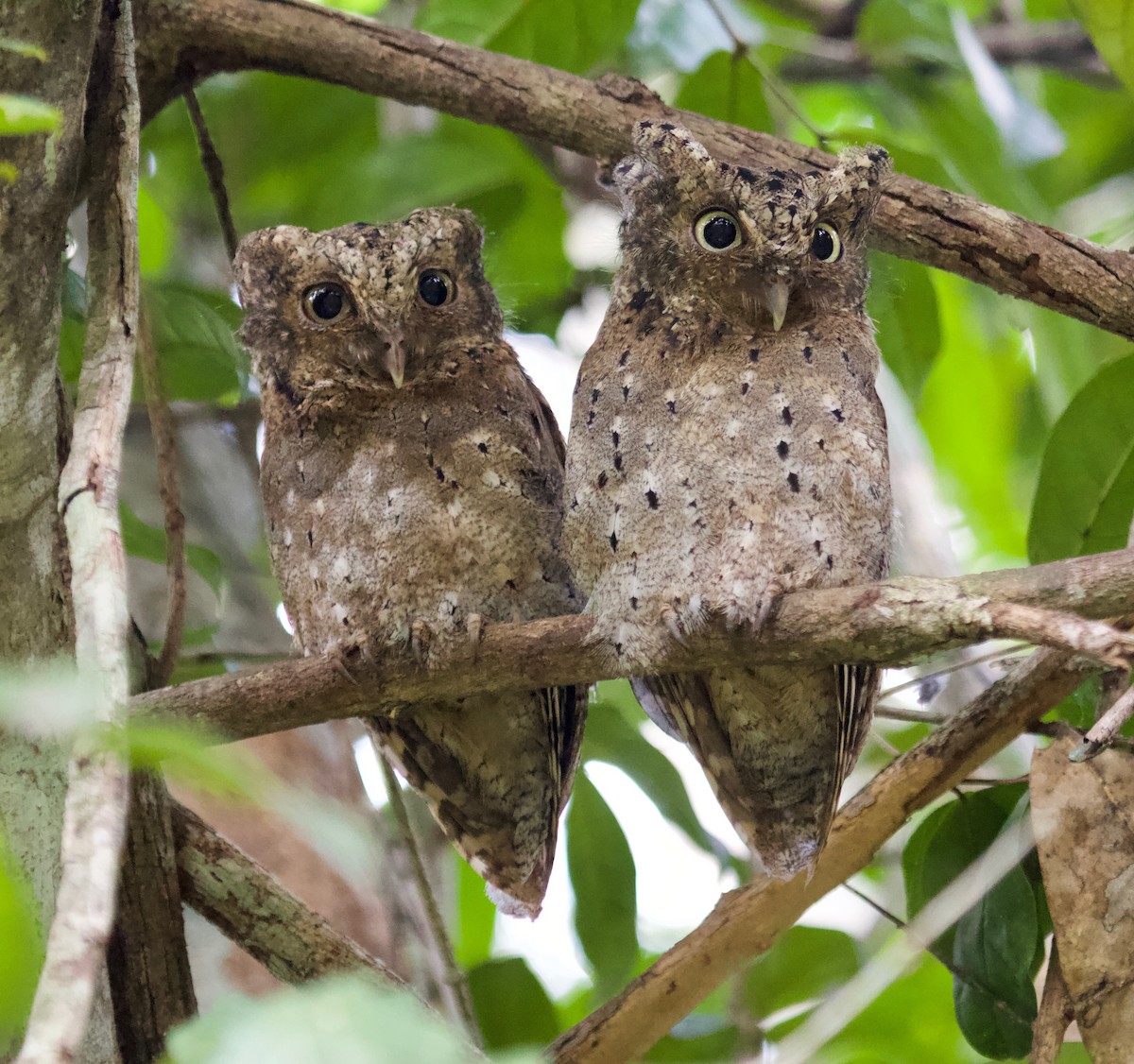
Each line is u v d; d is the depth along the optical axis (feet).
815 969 32.14
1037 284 26.96
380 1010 9.00
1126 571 19.13
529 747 29.45
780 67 44.39
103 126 22.24
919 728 33.47
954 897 23.71
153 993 25.41
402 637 24.18
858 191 26.43
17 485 21.01
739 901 25.84
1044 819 23.59
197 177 41.50
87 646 14.35
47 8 19.30
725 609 22.22
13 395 20.47
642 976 25.66
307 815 9.14
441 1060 8.80
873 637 20.24
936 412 47.44
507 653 23.35
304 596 28.60
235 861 26.35
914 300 34.53
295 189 41.22
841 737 24.77
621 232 27.43
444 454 28.04
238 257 29.86
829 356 25.79
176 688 23.24
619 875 32.14
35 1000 10.21
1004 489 48.01
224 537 39.14
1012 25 51.21
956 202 27.07
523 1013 30.17
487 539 27.84
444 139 36.24
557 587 28.32
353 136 39.78
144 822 25.58
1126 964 22.79
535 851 29.78
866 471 25.13
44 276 20.08
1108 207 49.01
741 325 25.75
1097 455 27.89
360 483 28.04
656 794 33.94
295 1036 8.73
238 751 10.02
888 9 38.14
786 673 25.18
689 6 39.96
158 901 25.57
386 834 35.12
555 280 41.04
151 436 38.96
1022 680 25.18
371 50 28.81
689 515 24.76
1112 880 23.15
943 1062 32.86
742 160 28.53
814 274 26.14
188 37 28.94
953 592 19.43
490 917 39.04
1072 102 51.13
